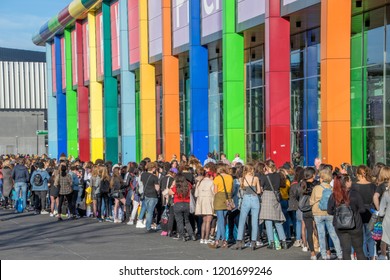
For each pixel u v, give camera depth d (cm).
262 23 2697
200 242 1803
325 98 2141
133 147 4409
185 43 3456
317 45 2895
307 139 2991
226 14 2966
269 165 1675
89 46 5041
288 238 1817
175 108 3653
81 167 2808
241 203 1689
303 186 1464
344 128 2127
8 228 2311
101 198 2517
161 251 1658
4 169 3130
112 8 4622
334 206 1216
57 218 2666
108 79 4681
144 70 4041
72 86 5769
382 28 2433
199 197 1770
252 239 1647
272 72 2539
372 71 2508
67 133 5847
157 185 2081
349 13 2123
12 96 9781
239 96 2989
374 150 2509
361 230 1202
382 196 1232
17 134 9450
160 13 3800
